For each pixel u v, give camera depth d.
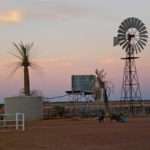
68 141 32.53
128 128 46.38
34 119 64.75
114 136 36.50
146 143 30.84
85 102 83.12
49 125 53.72
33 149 27.81
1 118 59.69
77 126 51.09
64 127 49.34
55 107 79.62
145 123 56.72
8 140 33.75
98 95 81.12
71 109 81.88
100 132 40.91
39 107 65.88
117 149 27.47
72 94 84.94
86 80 84.94
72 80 85.50
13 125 49.97
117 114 64.12
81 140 33.25
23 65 67.00
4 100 65.19
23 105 64.12
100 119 62.16
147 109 87.94
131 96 87.06
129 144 30.23
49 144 30.58
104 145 29.69
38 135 38.28
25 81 67.62
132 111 85.50
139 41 85.69
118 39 85.50
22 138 35.38
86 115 78.88
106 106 73.75
